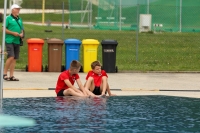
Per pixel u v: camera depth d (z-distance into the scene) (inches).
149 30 3804.1
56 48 1840.6
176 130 775.7
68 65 1850.4
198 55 2500.0
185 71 1923.0
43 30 3946.9
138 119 863.7
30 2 6948.8
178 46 2856.8
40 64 1840.6
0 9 6274.6
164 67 2018.9
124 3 4042.8
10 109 959.6
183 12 3865.7
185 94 1366.9
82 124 812.6
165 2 3949.3
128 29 3905.0
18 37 1562.5
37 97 1143.0
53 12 6619.1
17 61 2177.7
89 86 1169.4
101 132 753.6
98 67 1165.1
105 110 956.6
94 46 1849.2
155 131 765.9
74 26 4069.9
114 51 1866.4
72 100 1086.4
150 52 2576.3
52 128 777.6
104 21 3971.5
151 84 1573.6
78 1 4347.9
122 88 1462.8
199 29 3833.7
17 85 1483.8
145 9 4023.1
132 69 1932.8
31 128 776.9
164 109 981.8
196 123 834.8
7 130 761.6
